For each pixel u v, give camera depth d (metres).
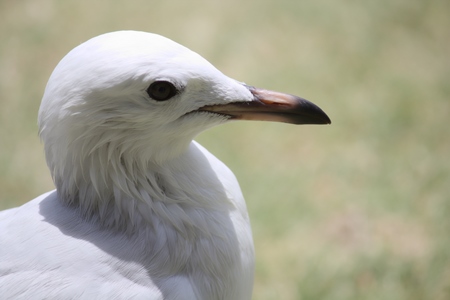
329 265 9.66
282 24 14.77
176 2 15.41
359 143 11.99
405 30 14.74
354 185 11.09
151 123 4.74
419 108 12.73
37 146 11.75
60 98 4.59
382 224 10.33
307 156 11.70
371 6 15.34
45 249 4.71
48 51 13.89
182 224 4.90
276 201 10.75
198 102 4.87
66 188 5.01
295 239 10.16
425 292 9.13
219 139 11.91
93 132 4.70
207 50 13.85
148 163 4.96
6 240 4.82
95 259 4.70
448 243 9.80
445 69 13.72
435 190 10.86
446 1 15.44
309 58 13.84
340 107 12.67
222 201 5.15
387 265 9.54
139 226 4.89
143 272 4.73
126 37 4.62
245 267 5.30
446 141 12.02
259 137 12.02
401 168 11.38
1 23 14.65
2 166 11.32
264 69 13.45
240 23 14.73
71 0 15.45
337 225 10.37
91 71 4.50
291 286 9.40
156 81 4.55
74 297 4.55
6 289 4.57
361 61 13.87
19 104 12.57
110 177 4.91
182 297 4.75
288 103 5.18
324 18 15.01
